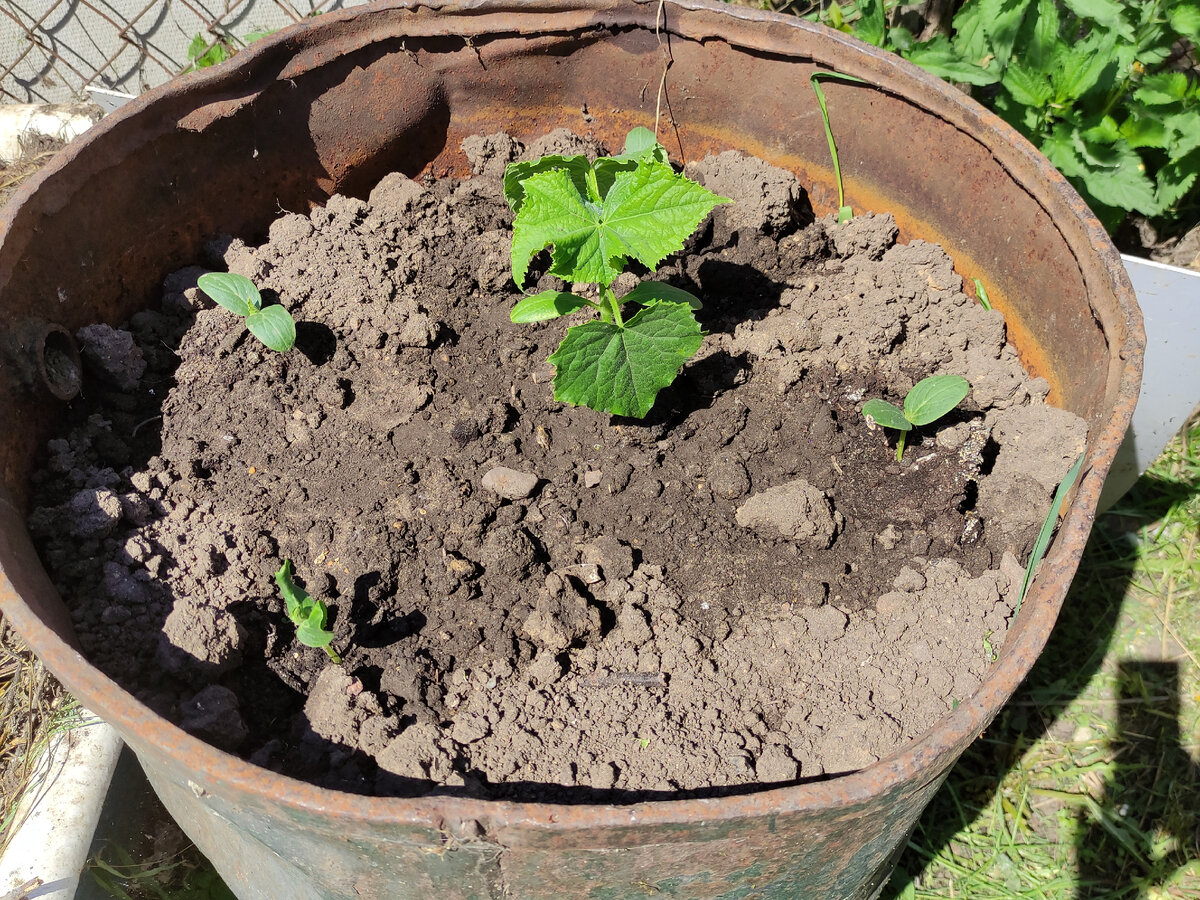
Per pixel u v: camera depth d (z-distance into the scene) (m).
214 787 0.83
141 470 1.37
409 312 1.55
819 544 1.35
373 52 1.63
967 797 1.70
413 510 1.36
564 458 1.46
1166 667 1.85
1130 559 1.99
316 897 1.07
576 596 1.27
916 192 1.61
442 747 1.13
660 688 1.21
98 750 1.41
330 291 1.56
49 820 1.33
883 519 1.39
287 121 1.60
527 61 1.72
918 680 1.19
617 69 1.74
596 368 1.31
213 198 1.58
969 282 1.58
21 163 2.29
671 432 1.49
